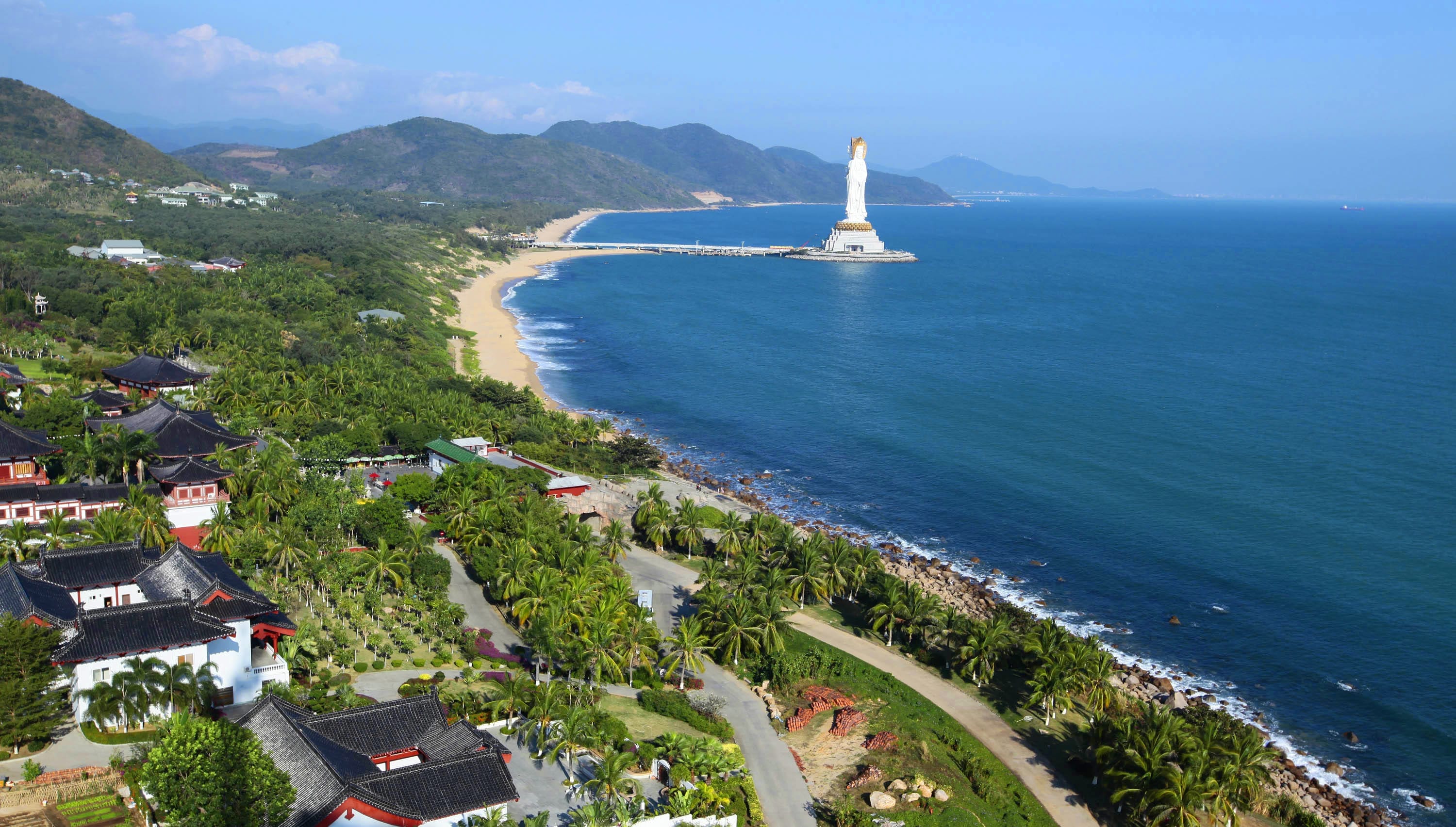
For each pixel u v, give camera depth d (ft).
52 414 515.09
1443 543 531.50
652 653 374.02
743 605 396.78
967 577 499.92
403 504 470.80
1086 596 479.41
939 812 299.58
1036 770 339.16
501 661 366.84
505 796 253.03
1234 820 306.35
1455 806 338.75
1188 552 524.52
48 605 304.91
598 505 542.98
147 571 336.49
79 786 254.88
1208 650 431.02
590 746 295.48
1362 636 440.04
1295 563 510.58
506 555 425.69
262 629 333.83
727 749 320.91
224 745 239.09
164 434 489.26
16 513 424.87
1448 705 391.86
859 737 344.08
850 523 569.23
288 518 439.22
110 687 280.72
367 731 267.80
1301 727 378.73
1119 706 371.97
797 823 290.76
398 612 400.47
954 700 383.65
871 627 442.09
